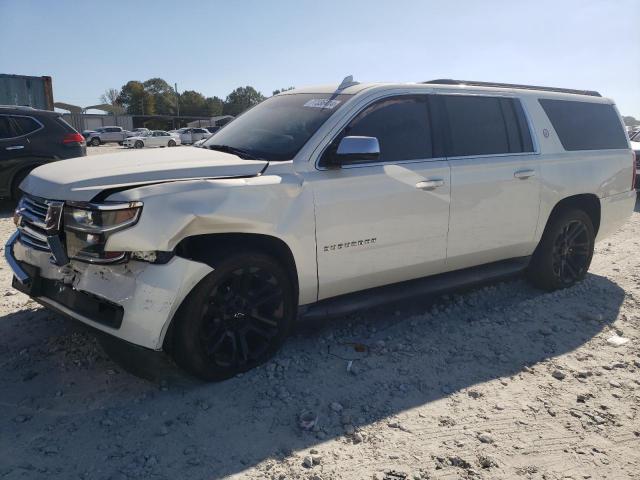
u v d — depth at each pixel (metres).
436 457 2.81
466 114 4.57
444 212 4.28
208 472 2.64
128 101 99.56
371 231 3.91
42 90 16.50
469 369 3.77
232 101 108.62
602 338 4.35
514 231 4.82
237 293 3.42
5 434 2.88
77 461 2.69
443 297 5.09
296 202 3.54
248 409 3.18
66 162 3.71
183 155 3.74
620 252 7.16
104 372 3.53
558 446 2.93
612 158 5.63
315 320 3.86
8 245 3.82
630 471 2.75
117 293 3.06
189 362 3.27
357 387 3.48
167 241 3.04
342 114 3.88
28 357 3.69
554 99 5.32
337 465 2.72
